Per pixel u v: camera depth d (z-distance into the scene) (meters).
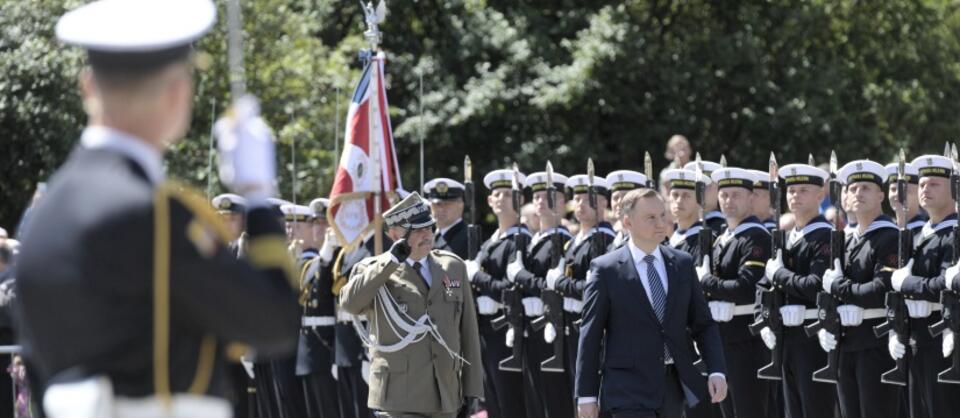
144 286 5.93
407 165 47.97
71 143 38.81
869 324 19.27
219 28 37.34
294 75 39.91
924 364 18.67
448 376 18.78
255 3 39.38
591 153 45.44
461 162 47.25
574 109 46.75
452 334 18.86
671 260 16.55
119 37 6.12
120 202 5.93
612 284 16.30
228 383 6.66
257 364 26.50
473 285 23.75
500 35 45.91
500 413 23.95
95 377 5.97
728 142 47.38
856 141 45.78
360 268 18.62
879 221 19.42
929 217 19.55
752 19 47.56
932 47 50.12
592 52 43.88
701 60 46.22
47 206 6.05
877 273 19.00
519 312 22.92
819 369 19.97
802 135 45.66
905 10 49.59
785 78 46.88
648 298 16.28
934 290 18.14
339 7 48.56
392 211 18.75
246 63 38.94
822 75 46.09
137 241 5.90
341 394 24.39
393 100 47.59
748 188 21.02
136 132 6.27
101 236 5.86
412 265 18.91
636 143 46.41
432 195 24.44
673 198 22.05
